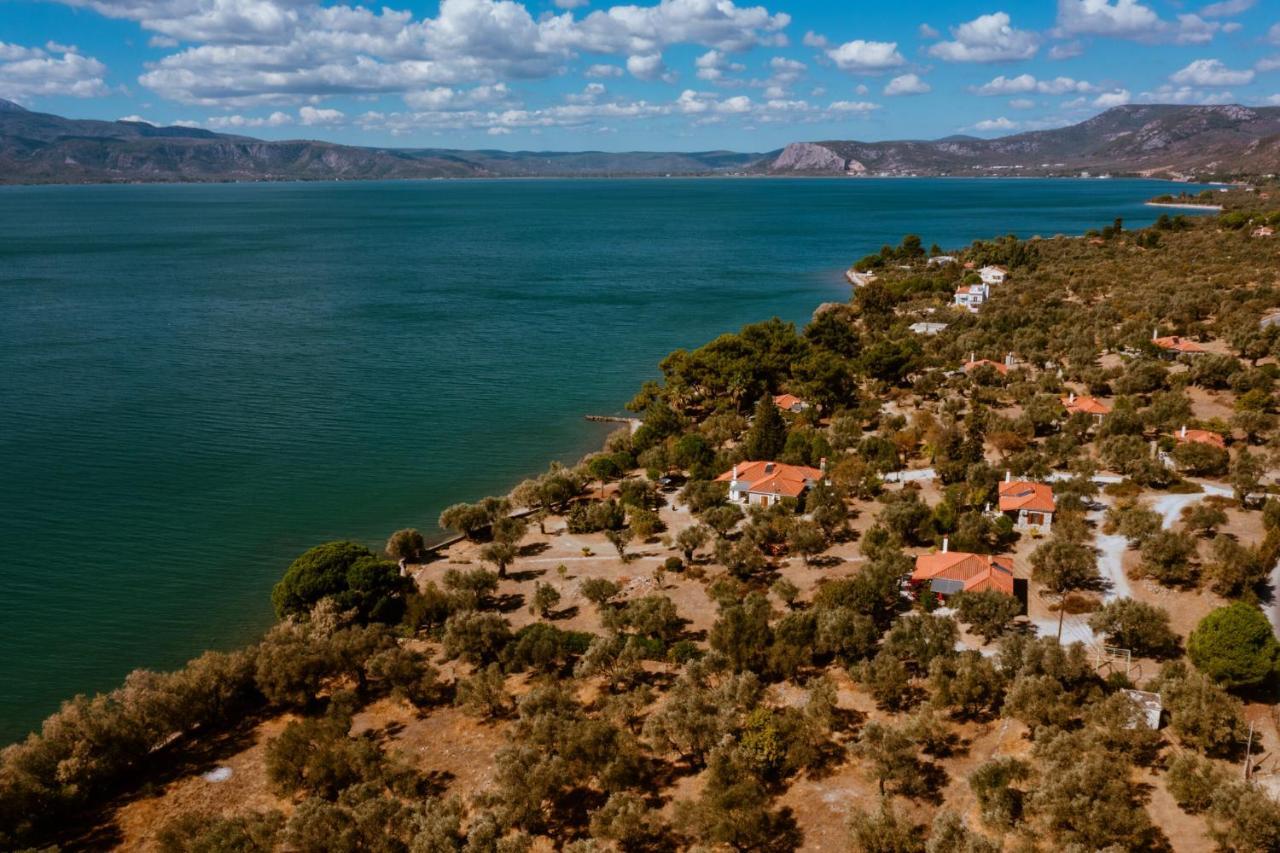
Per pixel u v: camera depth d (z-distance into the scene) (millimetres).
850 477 93750
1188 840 43344
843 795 49156
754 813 45344
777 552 81625
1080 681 55562
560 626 70312
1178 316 158500
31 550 86875
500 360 164000
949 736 53719
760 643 60656
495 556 79750
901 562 72688
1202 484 90750
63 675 68125
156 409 130125
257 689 62219
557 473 100188
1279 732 51438
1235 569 66375
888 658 57375
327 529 93500
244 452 114500
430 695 60438
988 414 113250
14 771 50031
